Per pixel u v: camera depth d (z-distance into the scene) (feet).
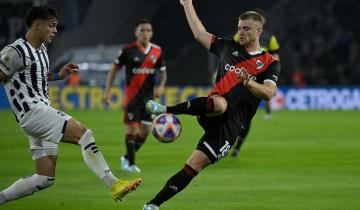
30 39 76.48
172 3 400.88
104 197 98.63
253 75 80.33
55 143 75.10
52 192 102.73
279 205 92.58
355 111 324.19
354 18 390.83
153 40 393.50
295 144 178.50
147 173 125.90
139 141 132.26
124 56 132.77
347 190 104.99
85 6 392.68
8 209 89.15
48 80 82.23
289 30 389.80
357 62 375.86
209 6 392.27
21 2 377.71
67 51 379.96
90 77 361.51
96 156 73.61
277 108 343.26
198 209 89.56
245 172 125.70
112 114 298.35
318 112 317.63
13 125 241.35
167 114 79.41
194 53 385.91
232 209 89.66
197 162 78.13
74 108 344.28
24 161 142.72
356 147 170.71
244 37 80.64
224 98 79.46
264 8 392.27
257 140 189.98
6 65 74.23
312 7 395.96
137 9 397.39
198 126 240.53
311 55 383.04
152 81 133.80
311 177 119.65
